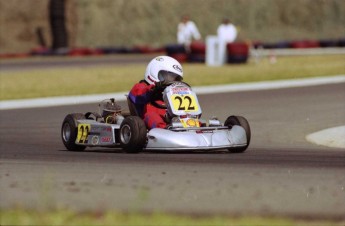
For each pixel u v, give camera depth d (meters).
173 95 38.34
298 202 24.42
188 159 35.38
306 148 43.09
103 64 130.88
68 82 96.19
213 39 122.31
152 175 29.86
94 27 185.62
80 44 182.00
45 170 31.83
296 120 58.16
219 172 30.66
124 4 192.12
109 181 28.41
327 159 36.16
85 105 72.75
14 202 24.30
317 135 48.91
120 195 25.47
